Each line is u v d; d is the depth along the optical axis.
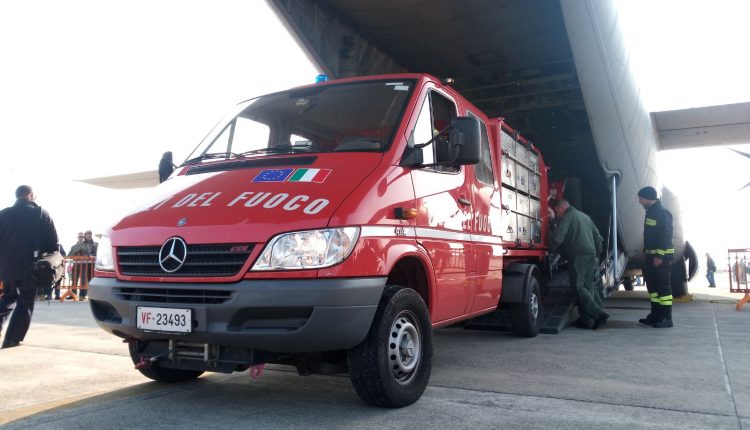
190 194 4.00
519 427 3.33
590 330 8.08
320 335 3.28
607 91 10.20
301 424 3.40
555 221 9.38
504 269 7.24
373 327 3.58
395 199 3.91
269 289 3.27
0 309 6.57
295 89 5.33
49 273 6.72
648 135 11.91
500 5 10.11
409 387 3.84
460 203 4.98
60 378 4.83
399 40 11.66
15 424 3.46
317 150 4.35
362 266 3.46
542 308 7.83
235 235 3.41
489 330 7.97
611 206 11.11
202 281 3.43
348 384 4.55
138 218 3.91
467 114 5.72
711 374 4.86
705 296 15.69
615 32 9.51
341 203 3.52
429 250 4.28
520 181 7.67
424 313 4.04
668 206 13.69
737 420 3.48
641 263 13.30
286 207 3.52
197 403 3.94
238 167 4.30
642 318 9.18
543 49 11.42
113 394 4.24
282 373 5.03
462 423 3.41
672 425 3.37
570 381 4.61
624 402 3.91
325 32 10.55
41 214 6.81
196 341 3.45
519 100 12.56
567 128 12.87
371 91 4.86
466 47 11.65
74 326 8.55
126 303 3.66
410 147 4.31
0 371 5.13
